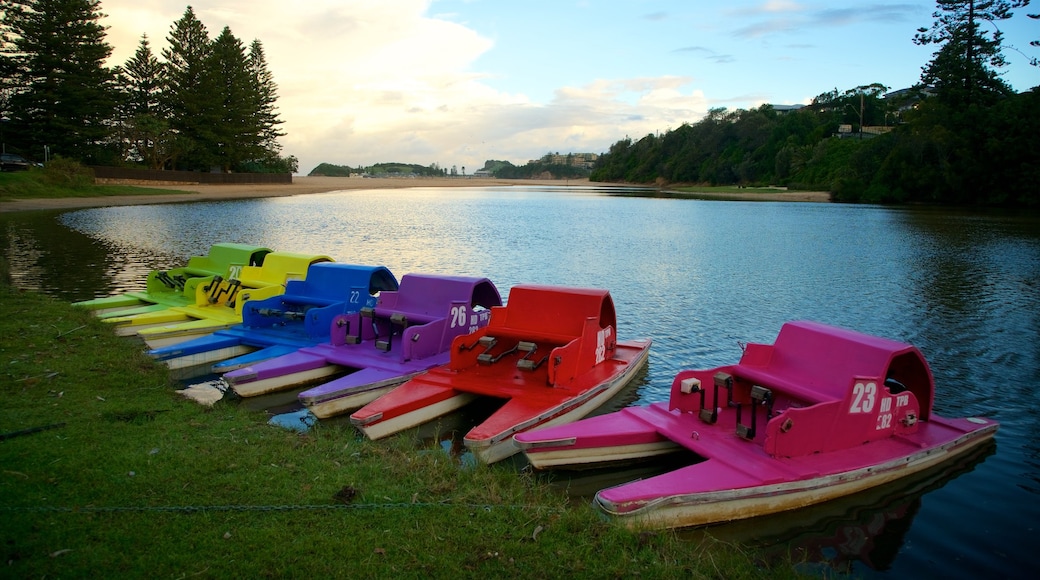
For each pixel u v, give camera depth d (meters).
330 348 11.19
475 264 25.66
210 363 11.50
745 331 15.38
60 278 20.12
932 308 17.95
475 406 10.02
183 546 4.84
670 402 8.45
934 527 6.77
